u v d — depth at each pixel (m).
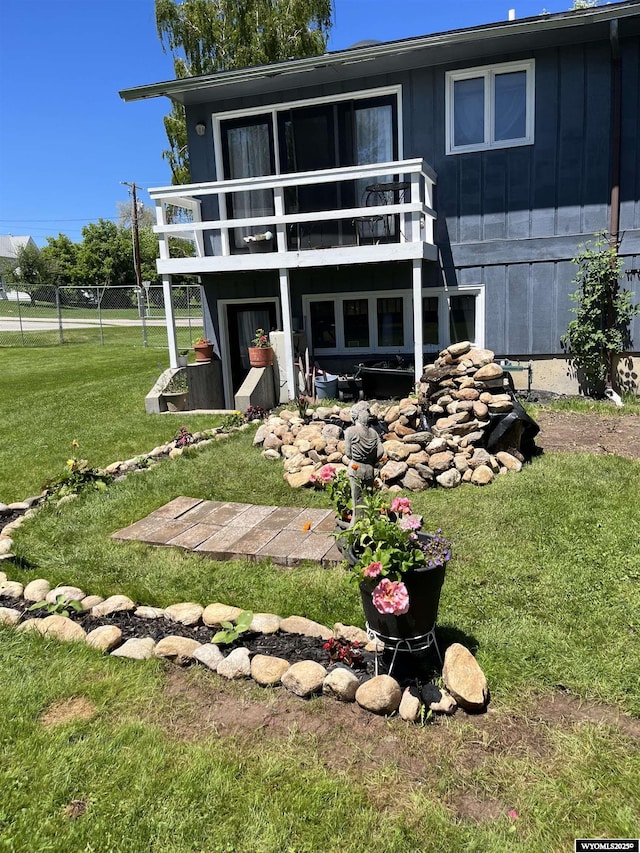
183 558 4.47
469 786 2.30
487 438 6.00
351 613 3.57
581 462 5.98
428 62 9.33
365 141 10.13
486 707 2.70
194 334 25.33
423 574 2.73
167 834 2.14
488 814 2.18
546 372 9.68
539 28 8.01
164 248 10.05
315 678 2.87
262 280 11.18
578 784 2.27
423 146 9.69
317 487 5.81
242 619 3.31
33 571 4.32
